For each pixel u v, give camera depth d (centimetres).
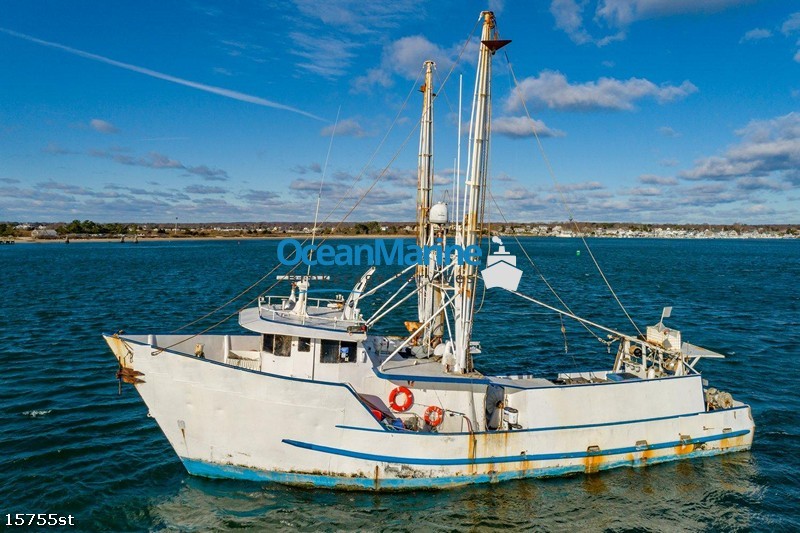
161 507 1628
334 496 1702
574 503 1695
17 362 3073
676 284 7806
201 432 1725
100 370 2931
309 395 1659
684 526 1605
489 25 1781
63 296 6009
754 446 2094
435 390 1864
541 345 3788
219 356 2047
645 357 2094
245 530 1538
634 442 1884
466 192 1827
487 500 1695
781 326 4550
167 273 9150
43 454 1912
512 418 1822
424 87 2192
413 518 1606
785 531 1588
